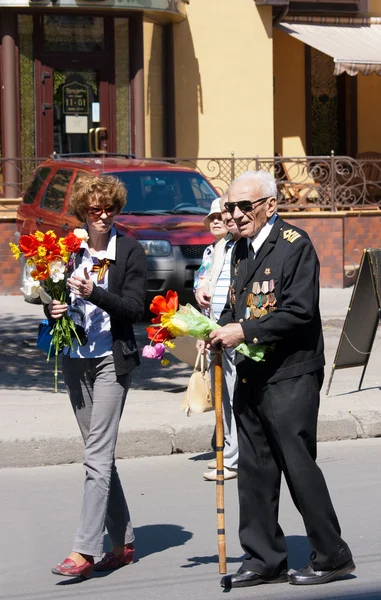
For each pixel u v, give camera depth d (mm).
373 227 22203
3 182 21125
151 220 17016
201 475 9695
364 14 26234
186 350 10336
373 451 10562
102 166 17750
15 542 7875
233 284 6730
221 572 6734
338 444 10867
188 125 23594
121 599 6664
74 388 7027
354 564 6828
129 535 7262
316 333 6543
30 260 6887
